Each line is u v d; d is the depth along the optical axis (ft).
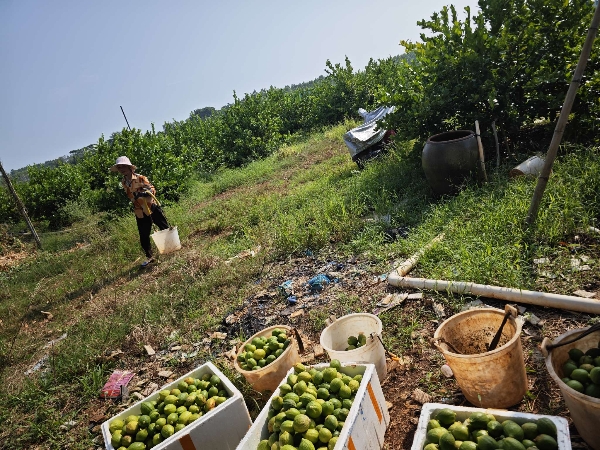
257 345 13.34
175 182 55.52
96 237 42.01
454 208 20.35
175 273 25.46
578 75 13.74
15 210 64.64
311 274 20.53
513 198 18.42
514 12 24.02
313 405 9.52
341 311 16.39
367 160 35.04
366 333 13.39
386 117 29.17
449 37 25.35
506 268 14.48
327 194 30.53
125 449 10.71
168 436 10.66
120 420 11.55
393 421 10.95
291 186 39.96
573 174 18.71
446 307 14.37
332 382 10.25
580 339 8.88
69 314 26.25
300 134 79.87
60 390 17.35
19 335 24.58
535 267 14.51
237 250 27.27
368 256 19.99
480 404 9.99
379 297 16.40
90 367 18.33
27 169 71.10
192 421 11.03
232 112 81.15
